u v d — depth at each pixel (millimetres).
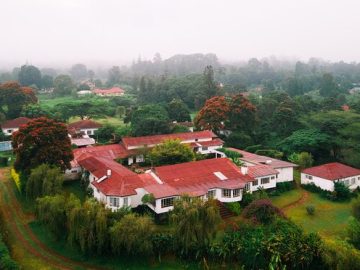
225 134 84375
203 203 36688
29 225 43125
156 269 34625
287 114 81000
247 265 33781
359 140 66438
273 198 52031
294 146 70125
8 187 55250
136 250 34469
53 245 38625
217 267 34844
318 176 54750
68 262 35812
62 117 106750
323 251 32625
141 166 63719
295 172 63625
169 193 43219
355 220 38750
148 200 42719
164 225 42219
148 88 157125
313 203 51062
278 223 37156
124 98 158625
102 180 46969
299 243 33219
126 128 86812
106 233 34906
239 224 39938
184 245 34938
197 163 52750
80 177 55969
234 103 83562
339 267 30969
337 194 52438
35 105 101125
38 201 39469
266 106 100062
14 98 105812
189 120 102000
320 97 162250
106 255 36219
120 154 63156
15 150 52125
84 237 34656
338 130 69000
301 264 32906
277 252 32688
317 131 71562
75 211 35188
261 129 86500
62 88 185500
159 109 87125
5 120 95750
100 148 64250
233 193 47281
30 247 38250
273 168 54562
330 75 174250
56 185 44750
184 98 143875
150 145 66062
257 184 52250
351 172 55531
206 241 35938
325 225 44344
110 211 37000
